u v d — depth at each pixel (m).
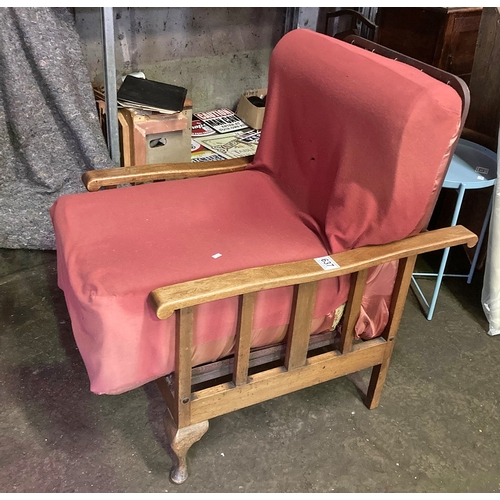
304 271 1.22
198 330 1.24
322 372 1.46
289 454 1.50
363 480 1.45
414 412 1.66
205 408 1.32
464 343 1.92
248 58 2.94
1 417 1.54
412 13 2.52
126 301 1.16
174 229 1.44
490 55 1.97
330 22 3.03
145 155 2.24
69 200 1.53
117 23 2.42
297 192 1.61
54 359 1.74
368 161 1.30
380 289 1.44
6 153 2.05
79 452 1.47
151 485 1.41
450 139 1.23
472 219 2.17
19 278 2.05
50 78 1.93
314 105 1.50
